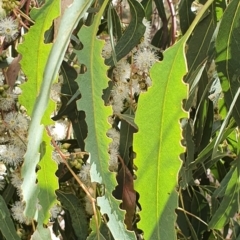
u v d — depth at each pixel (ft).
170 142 1.39
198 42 1.88
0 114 1.80
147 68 1.85
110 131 1.93
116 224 1.44
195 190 2.20
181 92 1.37
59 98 1.96
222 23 1.74
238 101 1.80
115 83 1.88
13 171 1.83
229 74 1.78
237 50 1.76
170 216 1.40
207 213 2.18
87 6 1.44
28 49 1.49
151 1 2.11
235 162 1.91
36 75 1.50
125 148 1.94
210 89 2.01
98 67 1.45
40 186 1.49
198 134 2.03
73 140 1.96
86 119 1.45
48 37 1.76
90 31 1.46
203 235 2.28
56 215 1.90
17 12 1.76
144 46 1.89
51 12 1.47
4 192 1.85
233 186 1.87
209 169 2.33
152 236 1.42
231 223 2.18
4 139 1.80
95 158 1.44
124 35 1.82
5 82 1.82
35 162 1.40
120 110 1.90
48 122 1.38
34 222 1.82
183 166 1.89
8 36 1.77
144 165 1.42
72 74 1.88
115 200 1.44
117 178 1.91
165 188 1.41
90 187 1.88
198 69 1.83
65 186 1.96
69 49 2.09
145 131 1.40
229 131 1.96
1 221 1.70
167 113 1.39
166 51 1.38
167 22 2.08
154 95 1.39
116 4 2.12
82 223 1.93
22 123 1.77
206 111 2.02
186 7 1.91
